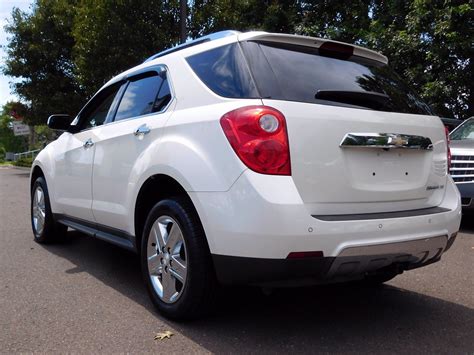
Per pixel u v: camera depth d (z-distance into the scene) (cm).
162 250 344
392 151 320
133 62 1440
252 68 305
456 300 393
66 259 511
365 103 323
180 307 324
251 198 274
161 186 360
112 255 530
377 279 409
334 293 407
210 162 298
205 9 1424
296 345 304
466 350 300
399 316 357
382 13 1650
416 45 1372
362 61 362
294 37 326
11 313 355
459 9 1245
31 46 1944
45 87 2045
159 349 297
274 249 271
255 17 1833
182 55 371
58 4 1936
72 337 314
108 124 441
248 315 354
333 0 1752
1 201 1010
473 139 743
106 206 420
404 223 305
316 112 293
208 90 327
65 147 512
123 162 391
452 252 548
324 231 275
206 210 295
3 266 482
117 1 1364
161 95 377
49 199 549
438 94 1322
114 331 323
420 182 336
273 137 278
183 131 328
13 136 6219
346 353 294
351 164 301
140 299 387
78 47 1512
